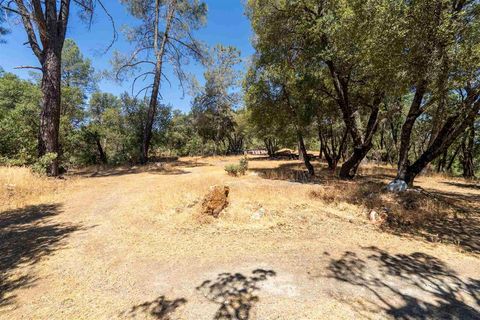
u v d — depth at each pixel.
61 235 4.86
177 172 14.75
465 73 6.08
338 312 2.80
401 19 6.19
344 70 10.94
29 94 15.01
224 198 6.11
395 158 27.44
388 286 3.35
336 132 22.41
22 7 9.15
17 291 3.12
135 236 4.87
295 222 5.74
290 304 2.93
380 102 11.31
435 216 6.39
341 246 4.62
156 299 3.02
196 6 19.33
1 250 4.19
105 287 3.26
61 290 3.17
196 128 38.09
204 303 2.94
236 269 3.74
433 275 3.66
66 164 15.39
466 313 2.83
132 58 19.23
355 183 10.64
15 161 10.68
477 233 5.37
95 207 6.74
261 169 17.08
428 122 16.42
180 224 5.45
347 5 8.66
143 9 18.66
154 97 19.92
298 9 11.10
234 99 33.16
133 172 14.75
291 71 12.19
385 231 5.41
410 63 6.76
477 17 5.92
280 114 13.35
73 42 23.14
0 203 6.71
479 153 23.66
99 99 28.30
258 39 13.77
